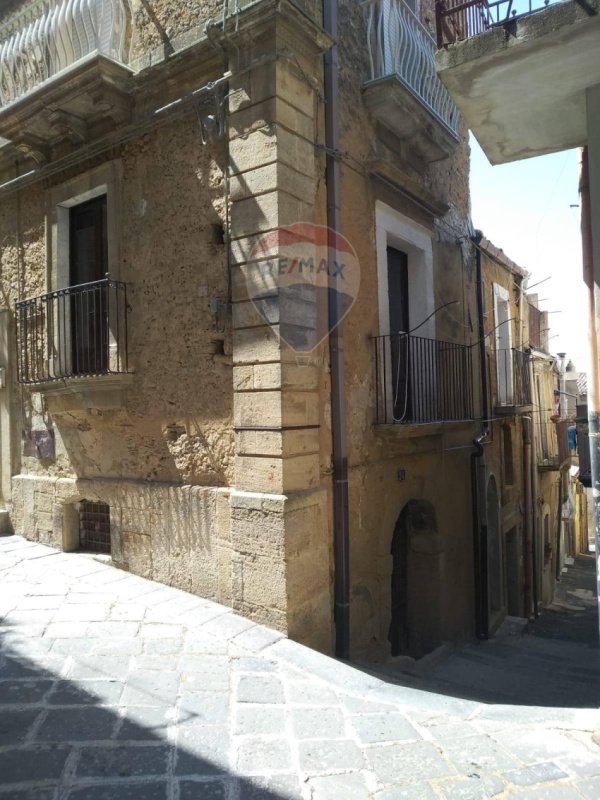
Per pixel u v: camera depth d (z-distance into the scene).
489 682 6.13
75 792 2.63
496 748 3.02
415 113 6.44
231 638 4.31
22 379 6.83
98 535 6.47
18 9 6.83
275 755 2.95
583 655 7.84
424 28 7.10
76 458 6.38
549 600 14.27
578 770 2.81
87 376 5.73
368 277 5.98
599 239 3.48
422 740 3.10
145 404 5.59
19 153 6.98
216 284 5.05
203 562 5.08
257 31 4.64
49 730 3.11
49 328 6.43
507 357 11.16
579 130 4.59
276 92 4.61
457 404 8.15
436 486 7.34
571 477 20.86
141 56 5.65
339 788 2.69
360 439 5.73
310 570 4.70
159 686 3.62
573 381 19.64
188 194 5.25
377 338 5.98
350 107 5.83
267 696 3.54
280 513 4.45
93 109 5.79
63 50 6.06
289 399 4.61
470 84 3.93
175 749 2.97
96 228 6.31
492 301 10.39
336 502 5.19
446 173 8.38
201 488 5.11
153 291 5.50
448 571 7.52
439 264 7.91
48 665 3.85
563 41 3.46
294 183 4.77
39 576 5.66
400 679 5.00
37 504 6.84
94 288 5.78
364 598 5.63
